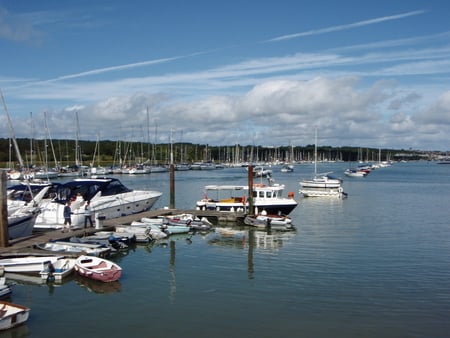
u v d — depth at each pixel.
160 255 29.77
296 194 79.25
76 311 19.64
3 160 133.75
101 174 128.38
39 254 26.08
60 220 35.44
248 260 28.30
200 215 43.34
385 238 35.91
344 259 28.45
